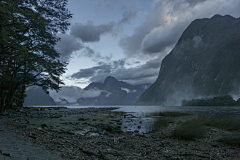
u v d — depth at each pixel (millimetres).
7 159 4172
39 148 6066
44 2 20625
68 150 6383
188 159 6738
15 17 13812
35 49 21047
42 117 19297
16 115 19062
